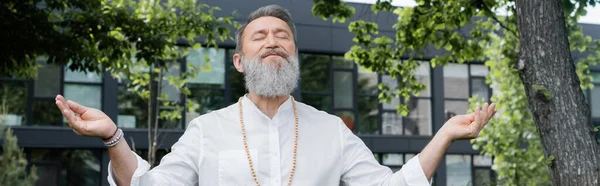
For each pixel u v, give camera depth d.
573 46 9.62
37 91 15.26
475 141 13.09
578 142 5.00
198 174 2.85
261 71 2.80
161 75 12.52
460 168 17.97
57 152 15.34
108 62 9.45
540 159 11.61
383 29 16.84
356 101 17.36
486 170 18.05
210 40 11.15
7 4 8.41
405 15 9.20
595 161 5.00
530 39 5.21
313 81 17.09
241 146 2.82
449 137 2.63
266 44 2.83
